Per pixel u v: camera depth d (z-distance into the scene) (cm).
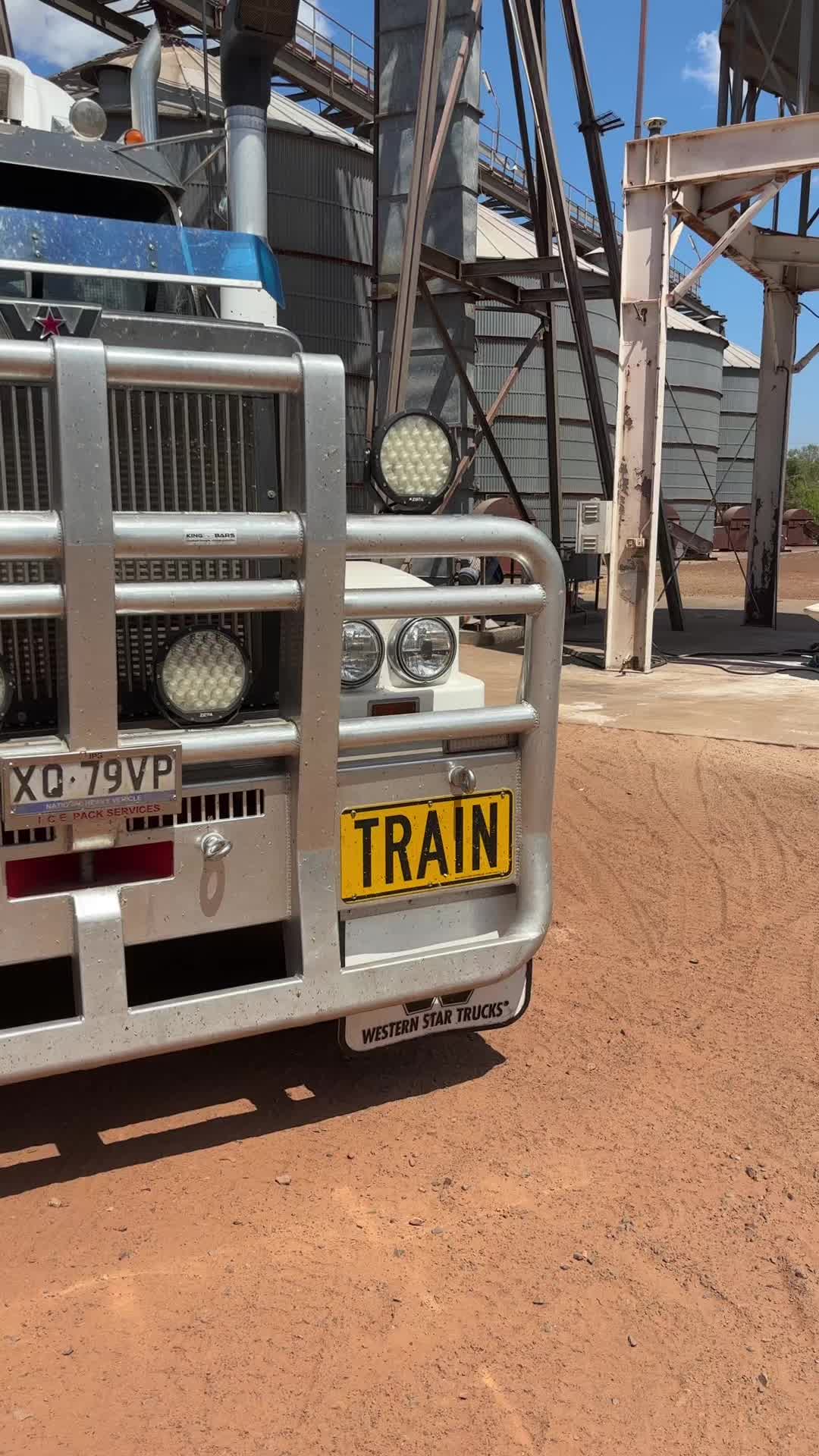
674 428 3934
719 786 675
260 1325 223
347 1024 301
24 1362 211
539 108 1334
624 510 1154
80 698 238
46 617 238
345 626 279
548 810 307
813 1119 310
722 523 4047
